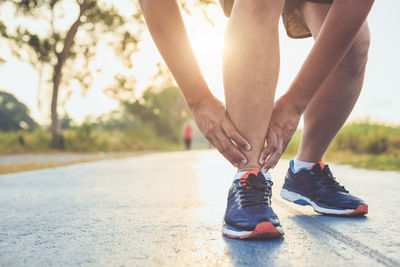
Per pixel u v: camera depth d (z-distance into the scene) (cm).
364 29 130
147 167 483
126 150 1534
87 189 249
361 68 134
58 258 94
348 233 115
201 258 92
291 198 161
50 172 406
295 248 99
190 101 112
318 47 105
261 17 102
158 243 107
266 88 103
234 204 114
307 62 108
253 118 106
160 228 127
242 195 113
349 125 721
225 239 110
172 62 108
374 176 332
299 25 146
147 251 99
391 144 625
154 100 2356
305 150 156
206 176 339
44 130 1223
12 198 208
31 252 100
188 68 108
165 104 2391
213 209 164
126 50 1140
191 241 108
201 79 110
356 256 92
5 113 3647
